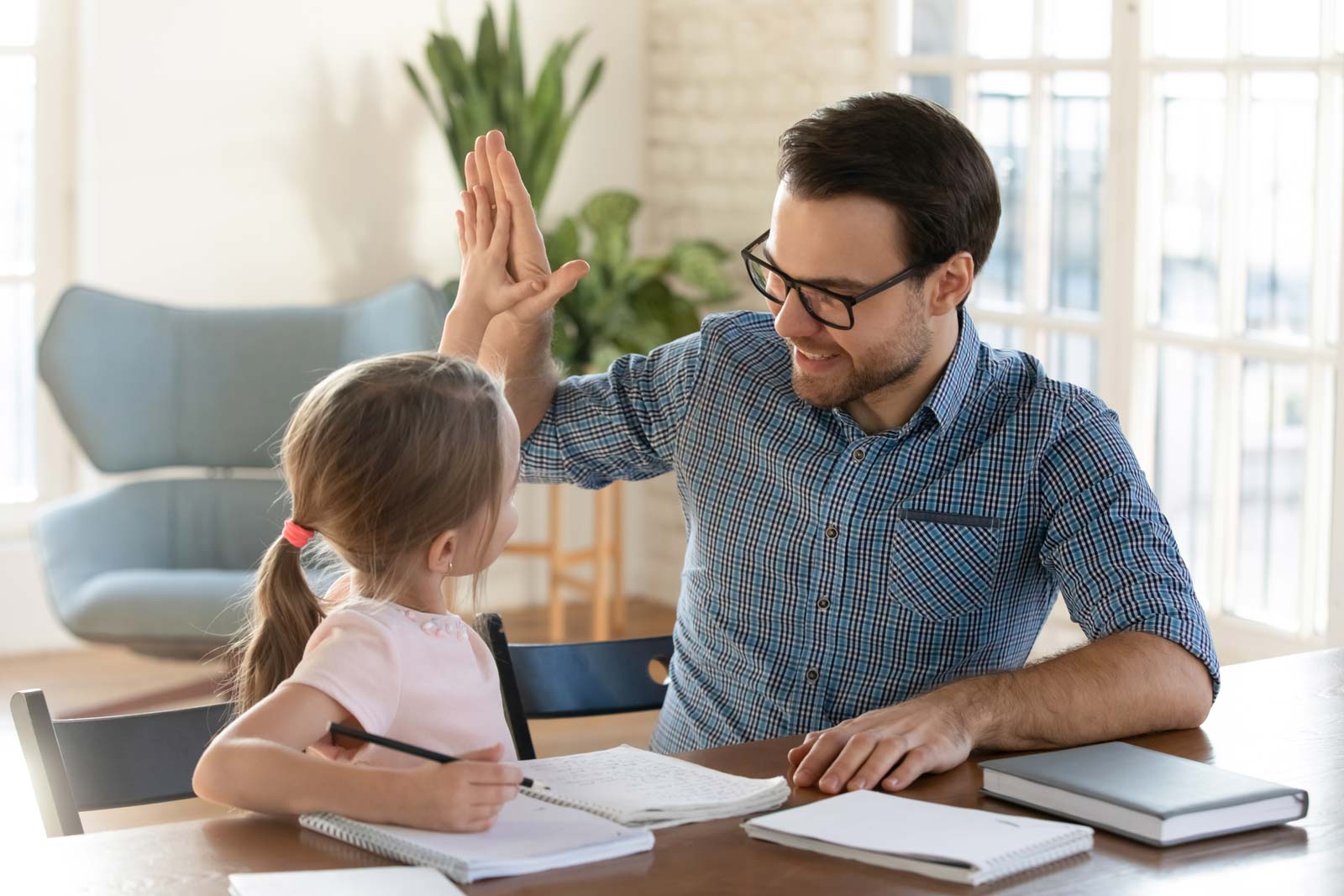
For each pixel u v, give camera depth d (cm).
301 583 153
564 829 132
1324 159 342
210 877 124
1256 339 360
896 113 174
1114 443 186
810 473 191
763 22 488
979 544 188
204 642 372
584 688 204
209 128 483
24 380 486
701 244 487
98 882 123
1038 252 410
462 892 120
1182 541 385
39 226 481
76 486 491
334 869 124
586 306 479
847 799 142
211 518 432
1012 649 197
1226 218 364
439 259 519
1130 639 170
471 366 153
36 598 475
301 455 148
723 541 197
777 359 200
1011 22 413
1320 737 168
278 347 439
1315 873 129
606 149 541
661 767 153
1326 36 341
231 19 482
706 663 200
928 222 172
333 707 137
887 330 175
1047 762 149
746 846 133
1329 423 347
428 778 130
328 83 497
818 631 192
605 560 485
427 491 145
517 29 476
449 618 151
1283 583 362
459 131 479
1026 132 410
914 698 170
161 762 164
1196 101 370
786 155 175
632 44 540
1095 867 130
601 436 207
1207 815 136
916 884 125
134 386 431
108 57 469
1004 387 191
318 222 501
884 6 451
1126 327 387
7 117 475
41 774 153
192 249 486
